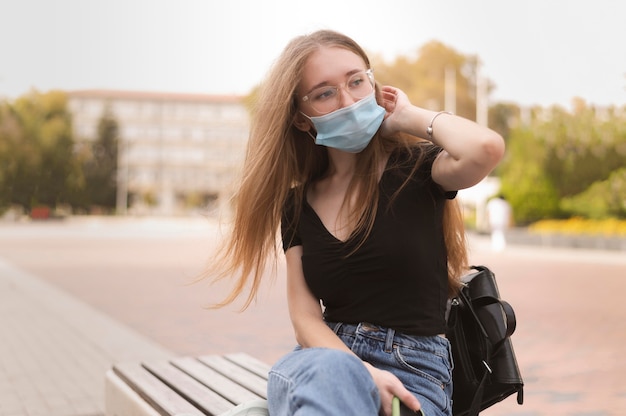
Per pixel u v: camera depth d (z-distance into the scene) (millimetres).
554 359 6203
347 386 1825
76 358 6203
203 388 2910
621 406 4645
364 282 2178
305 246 2307
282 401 1929
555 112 35844
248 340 7316
